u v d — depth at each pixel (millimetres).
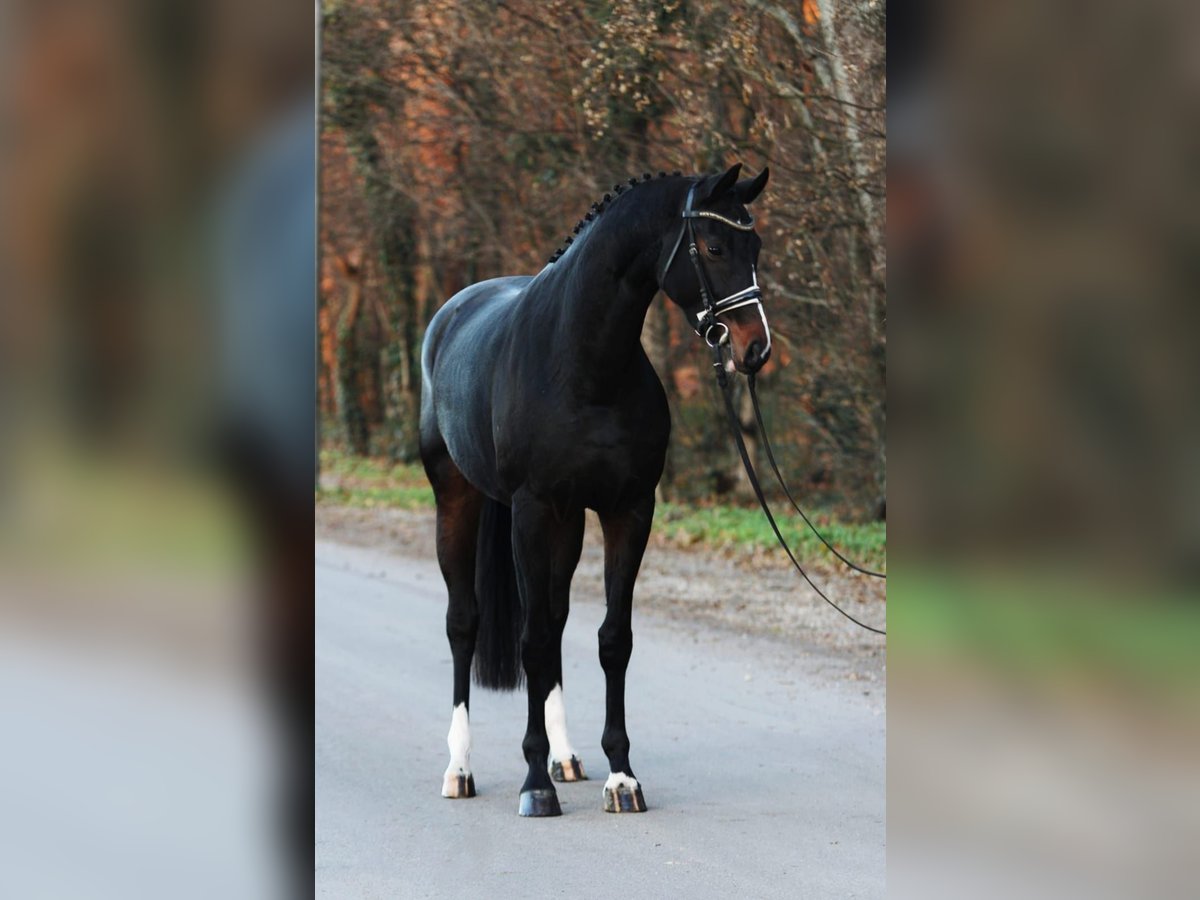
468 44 23516
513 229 26625
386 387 40125
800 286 20641
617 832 8664
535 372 9055
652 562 20359
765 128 19344
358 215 30453
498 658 10297
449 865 7891
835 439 21703
